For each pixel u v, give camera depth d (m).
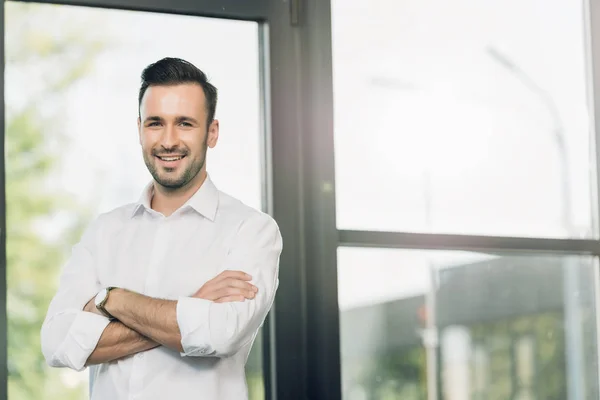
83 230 3.66
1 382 3.44
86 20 3.72
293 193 3.79
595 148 4.28
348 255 3.82
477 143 4.10
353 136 3.89
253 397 3.69
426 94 4.04
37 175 3.64
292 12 3.88
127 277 2.89
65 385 3.70
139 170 3.73
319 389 3.70
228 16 3.81
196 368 2.79
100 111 3.70
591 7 4.35
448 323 3.96
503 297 4.07
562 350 4.16
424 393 3.89
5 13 3.61
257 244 2.89
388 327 3.86
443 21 4.11
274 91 3.82
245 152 3.79
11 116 3.61
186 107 2.91
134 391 2.76
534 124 4.21
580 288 4.22
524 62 4.22
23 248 3.62
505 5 4.22
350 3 3.96
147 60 3.75
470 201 4.05
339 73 3.90
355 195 3.87
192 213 2.94
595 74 4.30
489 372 4.02
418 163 3.99
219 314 2.66
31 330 3.66
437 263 3.96
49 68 3.68
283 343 3.70
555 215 4.20
